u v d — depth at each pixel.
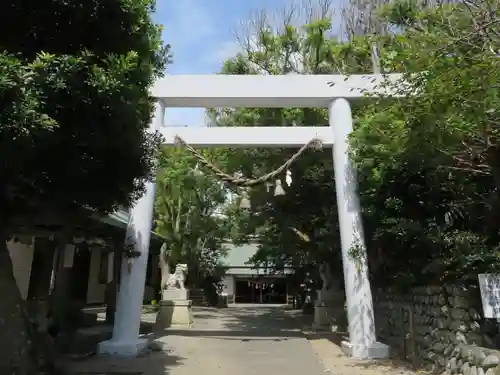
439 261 7.41
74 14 4.88
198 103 10.47
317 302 14.87
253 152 14.28
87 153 5.16
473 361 5.98
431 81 5.87
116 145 5.29
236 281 38.38
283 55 14.23
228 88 10.15
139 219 9.71
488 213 7.59
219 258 33.47
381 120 7.74
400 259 9.40
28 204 5.85
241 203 17.20
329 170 12.88
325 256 14.20
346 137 9.95
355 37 12.41
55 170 5.07
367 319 9.16
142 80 5.66
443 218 8.53
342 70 12.73
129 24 5.36
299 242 15.55
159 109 10.21
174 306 15.27
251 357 9.12
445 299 7.39
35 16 4.81
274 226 17.38
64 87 4.25
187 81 10.15
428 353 8.00
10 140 3.83
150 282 26.97
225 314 22.06
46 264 11.08
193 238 25.84
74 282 15.38
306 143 10.16
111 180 5.90
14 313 5.99
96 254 17.42
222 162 15.50
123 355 8.84
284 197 14.00
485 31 5.59
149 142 6.84
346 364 8.32
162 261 18.64
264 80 10.22
